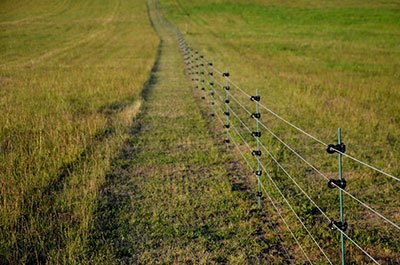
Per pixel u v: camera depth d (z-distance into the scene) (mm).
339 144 4234
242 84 16156
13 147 8672
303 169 7812
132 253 5199
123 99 13602
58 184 7062
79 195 6566
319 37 38969
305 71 19625
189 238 5516
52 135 9250
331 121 10758
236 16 61375
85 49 31172
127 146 9180
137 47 32031
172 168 7941
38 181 6965
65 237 5355
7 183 6621
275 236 5535
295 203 6438
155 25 54188
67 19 60000
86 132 9570
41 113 11078
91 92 14211
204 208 6305
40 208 6020
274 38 38250
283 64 22078
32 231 5391
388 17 53750
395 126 10320
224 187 6980
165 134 10094
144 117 11664
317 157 8445
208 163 8188
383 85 15492
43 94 13938
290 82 16281
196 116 11766
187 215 6051
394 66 21391
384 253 5145
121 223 5879
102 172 7402
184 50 27891
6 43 34906
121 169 7855
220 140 9695
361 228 5758
